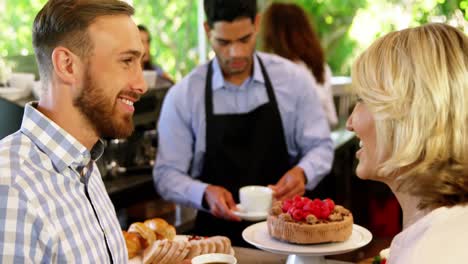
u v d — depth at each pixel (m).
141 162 3.39
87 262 1.58
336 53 7.10
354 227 2.32
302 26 4.21
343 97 5.20
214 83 3.07
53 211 1.53
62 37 1.60
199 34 6.06
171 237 2.32
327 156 3.10
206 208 2.89
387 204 4.15
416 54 1.31
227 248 2.19
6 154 1.54
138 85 1.67
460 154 1.26
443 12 5.87
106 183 3.15
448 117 1.27
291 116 3.13
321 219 2.16
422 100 1.28
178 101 3.08
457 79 1.27
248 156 3.05
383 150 1.35
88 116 1.64
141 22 6.31
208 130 3.06
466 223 1.21
